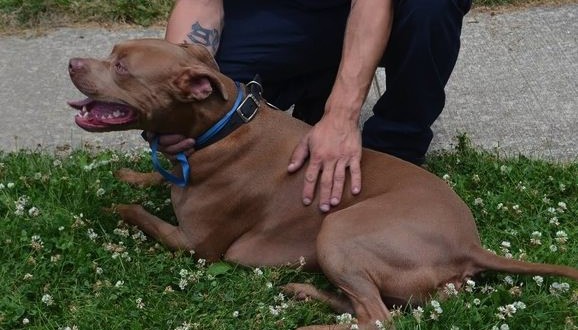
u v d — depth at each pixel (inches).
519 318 141.3
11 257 155.9
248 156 154.6
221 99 152.2
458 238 143.0
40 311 144.2
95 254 157.6
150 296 147.5
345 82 158.6
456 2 166.4
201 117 151.3
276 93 189.0
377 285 140.6
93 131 150.2
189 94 146.4
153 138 154.7
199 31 173.5
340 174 152.0
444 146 200.2
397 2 166.1
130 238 162.7
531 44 240.4
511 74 227.9
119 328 140.9
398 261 140.1
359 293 139.4
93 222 165.2
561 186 179.6
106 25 253.4
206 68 147.8
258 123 156.0
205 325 141.8
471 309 140.6
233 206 154.9
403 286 140.4
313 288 148.8
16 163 185.5
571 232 165.8
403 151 181.8
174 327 141.9
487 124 208.5
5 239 157.8
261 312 143.9
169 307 145.3
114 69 147.1
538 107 214.1
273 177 154.5
